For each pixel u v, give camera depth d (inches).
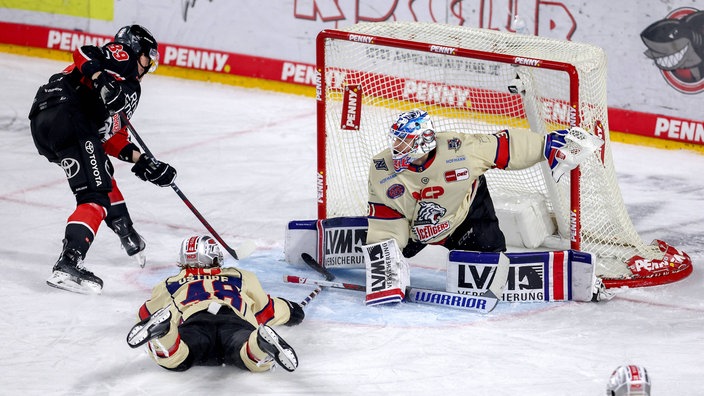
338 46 869.8
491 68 915.4
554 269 760.3
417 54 932.6
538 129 850.1
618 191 863.1
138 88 801.6
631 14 1219.2
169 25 1533.0
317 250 846.5
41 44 1619.1
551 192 868.0
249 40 1485.0
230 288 648.4
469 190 753.6
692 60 1195.3
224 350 631.2
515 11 1289.4
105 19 1565.0
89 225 773.9
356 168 899.4
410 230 784.9
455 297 756.0
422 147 727.7
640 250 826.8
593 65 795.4
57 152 786.2
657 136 1240.8
